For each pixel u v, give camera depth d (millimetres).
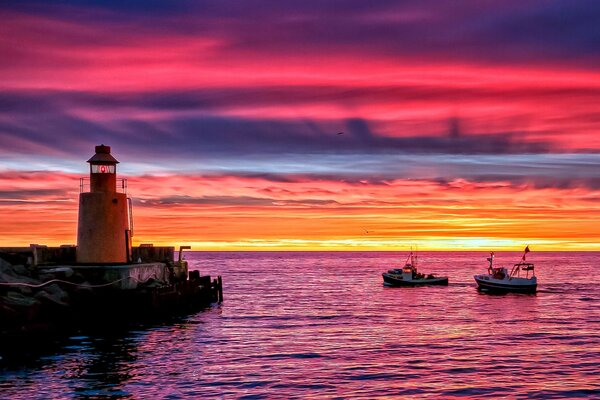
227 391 31406
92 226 52906
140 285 51031
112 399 29375
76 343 42219
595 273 180000
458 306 77500
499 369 37156
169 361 37750
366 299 86875
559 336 50438
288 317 62000
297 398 30484
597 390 32656
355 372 36000
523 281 99250
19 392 30062
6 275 43156
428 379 34531
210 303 73312
